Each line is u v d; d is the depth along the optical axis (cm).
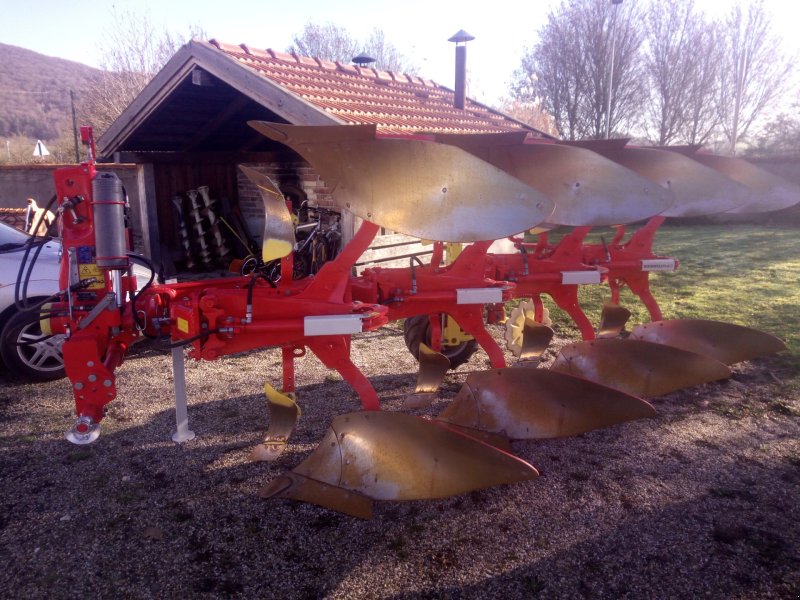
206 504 333
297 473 325
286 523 316
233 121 898
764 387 491
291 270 346
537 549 294
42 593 265
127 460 381
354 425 320
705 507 326
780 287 855
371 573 278
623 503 331
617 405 382
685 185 523
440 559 288
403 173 300
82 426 321
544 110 2753
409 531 309
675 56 2462
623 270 551
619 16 2481
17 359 500
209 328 327
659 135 2583
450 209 304
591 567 281
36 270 523
